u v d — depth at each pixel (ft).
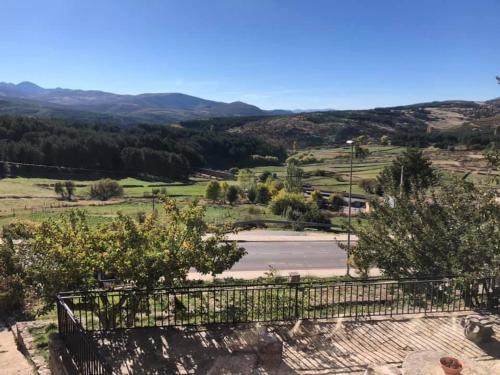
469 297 35.94
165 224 33.73
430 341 28.76
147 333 28.30
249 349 26.73
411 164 128.26
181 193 227.40
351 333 29.55
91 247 30.09
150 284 29.01
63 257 28.94
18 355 30.37
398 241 42.63
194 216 31.76
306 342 28.19
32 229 35.22
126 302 30.63
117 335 27.94
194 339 27.76
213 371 24.21
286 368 24.98
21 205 178.81
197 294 34.30
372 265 46.91
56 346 25.18
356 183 229.04
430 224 40.83
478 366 22.77
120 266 28.12
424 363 22.68
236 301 38.06
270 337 26.11
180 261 29.35
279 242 113.09
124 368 24.36
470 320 29.43
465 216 39.14
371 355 26.78
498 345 28.32
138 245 29.71
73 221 33.71
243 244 109.81
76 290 29.40
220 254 31.96
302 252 100.53
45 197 202.49
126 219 31.35
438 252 39.29
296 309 32.30
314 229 145.59
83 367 21.62
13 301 45.47
